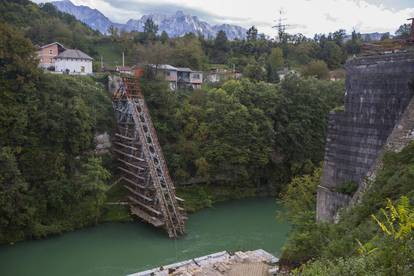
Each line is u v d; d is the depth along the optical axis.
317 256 18.02
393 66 19.58
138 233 41.28
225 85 60.38
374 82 20.41
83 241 38.88
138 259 35.31
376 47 22.03
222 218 46.97
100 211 44.41
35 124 42.16
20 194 37.62
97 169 42.47
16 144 40.56
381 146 20.16
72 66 63.06
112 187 49.56
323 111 60.44
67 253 36.16
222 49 101.12
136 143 48.00
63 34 80.62
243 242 39.41
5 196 36.31
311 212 25.25
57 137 42.75
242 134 53.66
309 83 62.03
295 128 57.34
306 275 11.87
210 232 42.28
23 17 85.06
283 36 124.75
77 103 44.56
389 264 8.76
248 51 104.00
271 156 57.16
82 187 41.53
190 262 32.09
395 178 16.91
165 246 38.28
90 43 85.88
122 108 51.97
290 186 34.75
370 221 15.77
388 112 19.89
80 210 42.31
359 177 21.11
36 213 39.56
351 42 113.44
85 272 32.75
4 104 40.72
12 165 37.12
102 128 50.50
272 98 58.22
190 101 57.88
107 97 53.47
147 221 42.75
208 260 32.28
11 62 42.28
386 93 19.92
